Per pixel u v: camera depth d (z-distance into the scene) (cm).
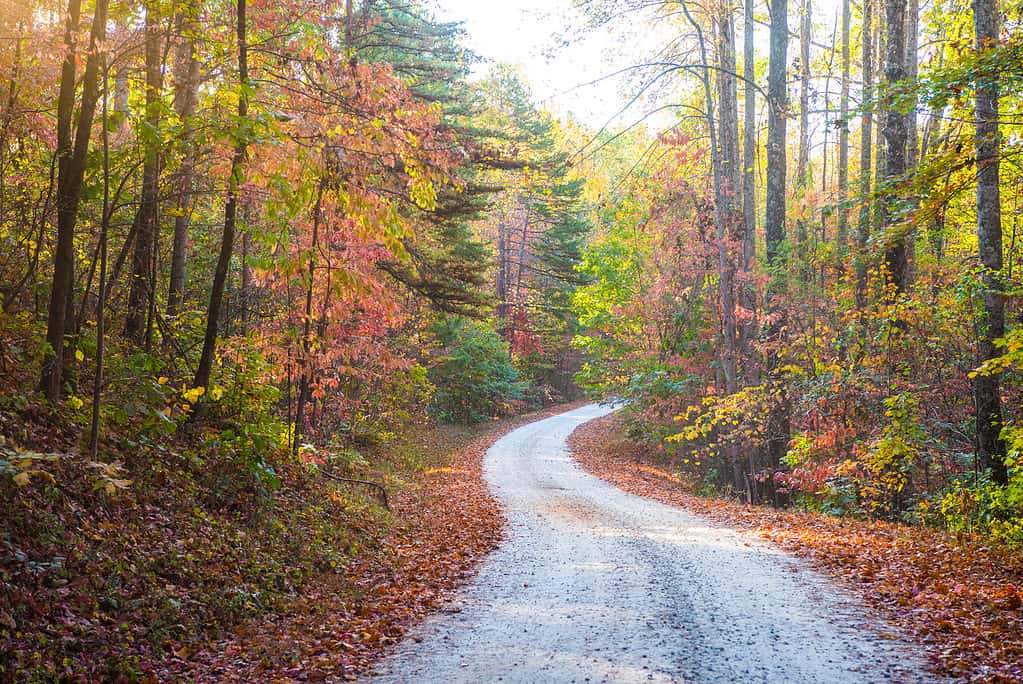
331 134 1102
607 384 3447
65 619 605
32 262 1001
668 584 977
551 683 614
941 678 613
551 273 5703
